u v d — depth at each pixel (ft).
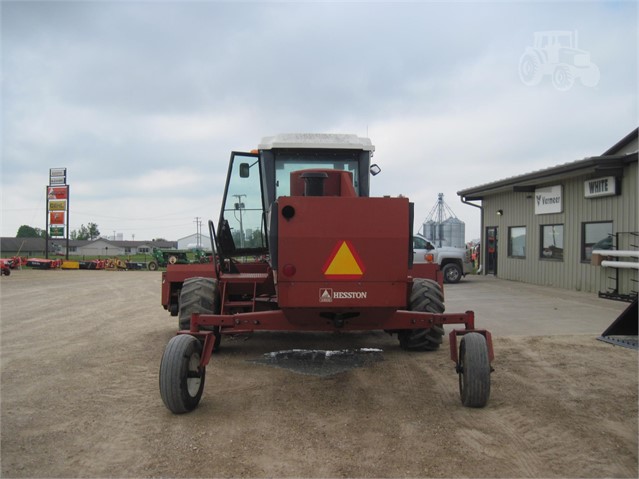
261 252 26.02
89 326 32.42
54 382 19.24
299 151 24.80
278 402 16.87
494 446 13.20
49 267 127.03
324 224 16.39
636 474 11.74
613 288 44.34
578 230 49.19
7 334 29.55
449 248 59.62
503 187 59.62
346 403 16.72
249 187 25.71
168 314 38.27
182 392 15.23
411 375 20.10
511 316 34.22
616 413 15.49
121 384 18.94
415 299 23.24
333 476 11.68
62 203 137.08
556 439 13.62
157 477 11.67
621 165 42.52
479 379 15.55
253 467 12.13
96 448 13.24
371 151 24.75
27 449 13.20
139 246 339.36
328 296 16.53
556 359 21.98
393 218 16.49
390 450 13.01
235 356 23.66
